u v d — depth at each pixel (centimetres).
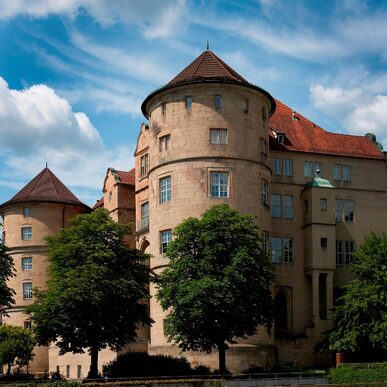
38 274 8731
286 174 7125
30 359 7788
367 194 7412
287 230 6994
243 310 4906
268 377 5041
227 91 6228
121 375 5294
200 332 4938
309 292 6938
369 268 5950
